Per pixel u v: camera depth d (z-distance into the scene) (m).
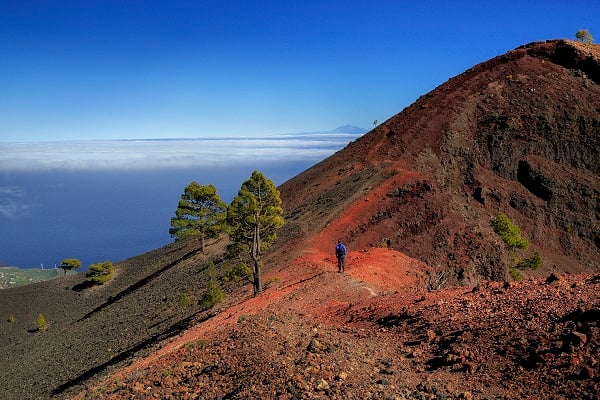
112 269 95.25
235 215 32.38
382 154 76.31
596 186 69.81
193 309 43.59
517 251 58.25
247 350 14.60
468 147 74.44
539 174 70.75
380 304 18.48
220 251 70.50
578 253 64.62
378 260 35.84
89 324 63.28
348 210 55.75
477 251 48.28
